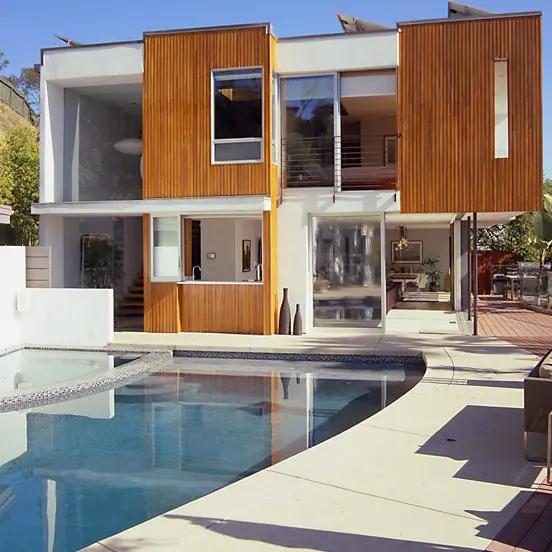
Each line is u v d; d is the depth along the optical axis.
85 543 4.53
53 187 15.41
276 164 14.31
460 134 13.55
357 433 6.23
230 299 14.13
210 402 8.88
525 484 4.80
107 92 16.44
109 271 17.58
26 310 13.27
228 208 13.66
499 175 13.42
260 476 5.05
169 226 14.35
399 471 5.13
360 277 14.26
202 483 5.72
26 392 8.68
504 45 13.37
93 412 8.34
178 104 14.18
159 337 13.62
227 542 3.86
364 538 3.89
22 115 36.16
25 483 5.75
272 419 7.95
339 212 14.05
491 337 13.04
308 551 3.72
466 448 5.71
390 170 16.34
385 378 10.41
